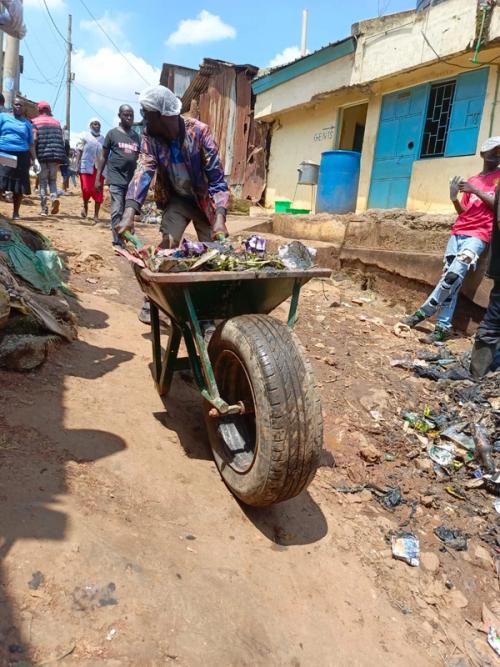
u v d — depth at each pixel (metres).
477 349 4.98
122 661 1.90
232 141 16.92
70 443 3.00
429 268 6.63
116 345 4.59
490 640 2.79
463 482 3.85
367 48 9.58
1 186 8.64
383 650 2.48
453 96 8.59
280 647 2.25
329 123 11.69
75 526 2.37
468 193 5.76
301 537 2.99
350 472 3.77
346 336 5.86
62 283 5.37
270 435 2.57
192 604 2.23
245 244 3.34
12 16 6.07
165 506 2.79
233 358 2.93
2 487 2.47
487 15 7.21
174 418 3.69
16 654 1.81
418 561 3.11
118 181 7.29
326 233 8.68
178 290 2.95
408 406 4.60
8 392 3.31
